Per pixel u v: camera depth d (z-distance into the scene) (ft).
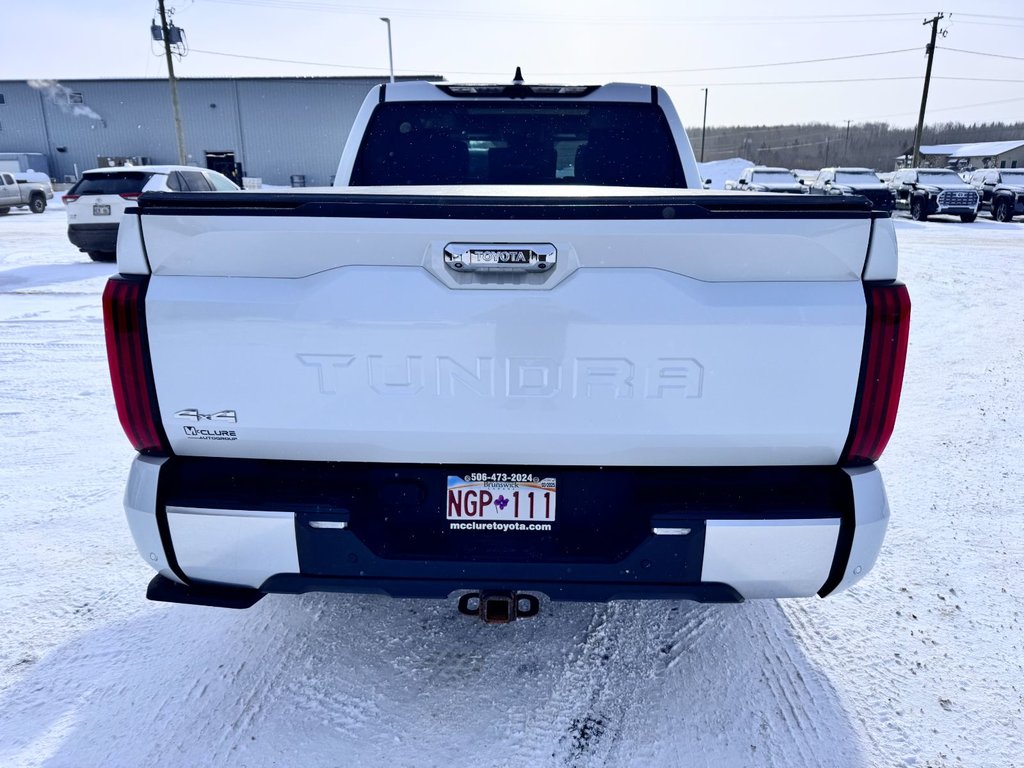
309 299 5.62
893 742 6.68
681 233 5.48
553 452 5.88
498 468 6.05
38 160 150.00
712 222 5.47
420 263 5.59
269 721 6.85
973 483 12.67
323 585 6.16
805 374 5.61
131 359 5.81
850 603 9.04
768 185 77.82
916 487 12.52
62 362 20.79
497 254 5.51
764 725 6.87
